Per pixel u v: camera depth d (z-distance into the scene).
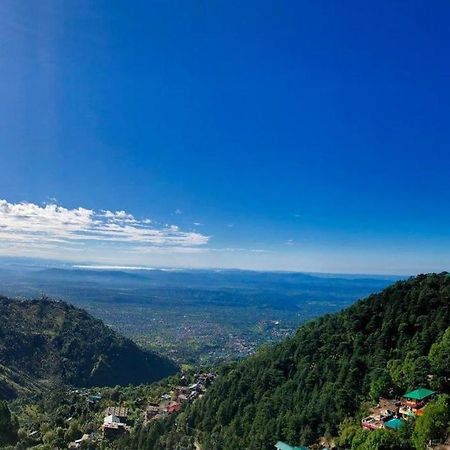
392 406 119.12
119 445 164.62
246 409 147.62
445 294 151.62
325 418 123.19
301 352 162.88
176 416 174.25
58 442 176.75
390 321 149.62
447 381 118.88
